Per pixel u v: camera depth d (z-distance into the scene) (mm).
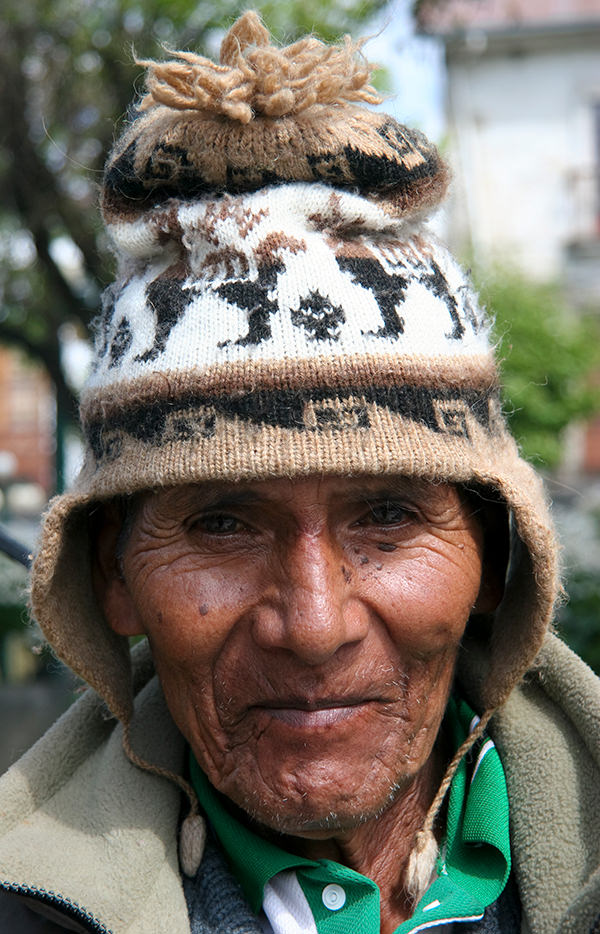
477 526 1391
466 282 1442
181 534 1312
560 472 13688
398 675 1311
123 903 1296
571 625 4559
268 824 1301
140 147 1323
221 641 1291
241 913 1320
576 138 13352
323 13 5262
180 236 1314
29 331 8422
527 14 13055
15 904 1389
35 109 6730
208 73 1244
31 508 18672
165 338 1271
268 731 1291
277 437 1199
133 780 1448
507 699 1438
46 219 7004
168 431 1239
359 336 1231
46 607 1375
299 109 1273
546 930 1299
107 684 1469
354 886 1350
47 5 6406
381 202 1316
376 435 1209
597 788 1379
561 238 13445
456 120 13367
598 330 11422
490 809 1397
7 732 6344
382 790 1304
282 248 1262
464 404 1297
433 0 5246
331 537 1274
